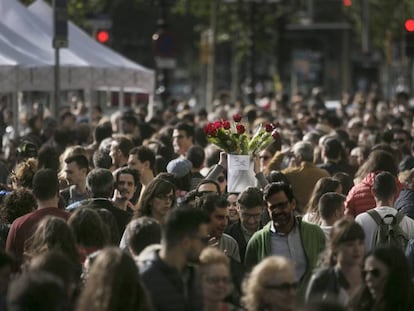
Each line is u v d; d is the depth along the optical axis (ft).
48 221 61.62
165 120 177.58
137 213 71.92
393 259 56.13
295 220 70.13
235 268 62.75
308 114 165.37
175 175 84.38
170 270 55.52
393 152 110.93
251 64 249.75
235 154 85.15
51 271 53.36
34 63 129.29
